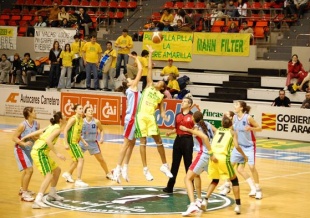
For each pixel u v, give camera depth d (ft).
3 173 60.70
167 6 116.78
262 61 104.06
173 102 92.32
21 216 44.06
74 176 59.26
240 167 52.47
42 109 105.19
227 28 109.40
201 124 46.57
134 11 121.49
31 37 121.70
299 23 105.70
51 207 46.83
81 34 117.08
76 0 127.54
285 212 46.93
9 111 109.50
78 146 55.36
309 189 56.08
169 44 110.63
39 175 59.31
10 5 134.31
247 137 51.93
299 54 101.86
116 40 109.09
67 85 109.40
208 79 105.19
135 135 54.34
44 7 130.41
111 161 68.03
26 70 115.03
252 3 109.81
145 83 98.89
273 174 63.10
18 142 48.24
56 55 110.63
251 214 45.98
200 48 108.68
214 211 46.55
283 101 90.07
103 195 51.16
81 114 54.90
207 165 46.11
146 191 52.90
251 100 99.04
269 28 106.52
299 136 86.22
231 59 106.52
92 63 106.22
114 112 98.02
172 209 46.57
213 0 112.88
